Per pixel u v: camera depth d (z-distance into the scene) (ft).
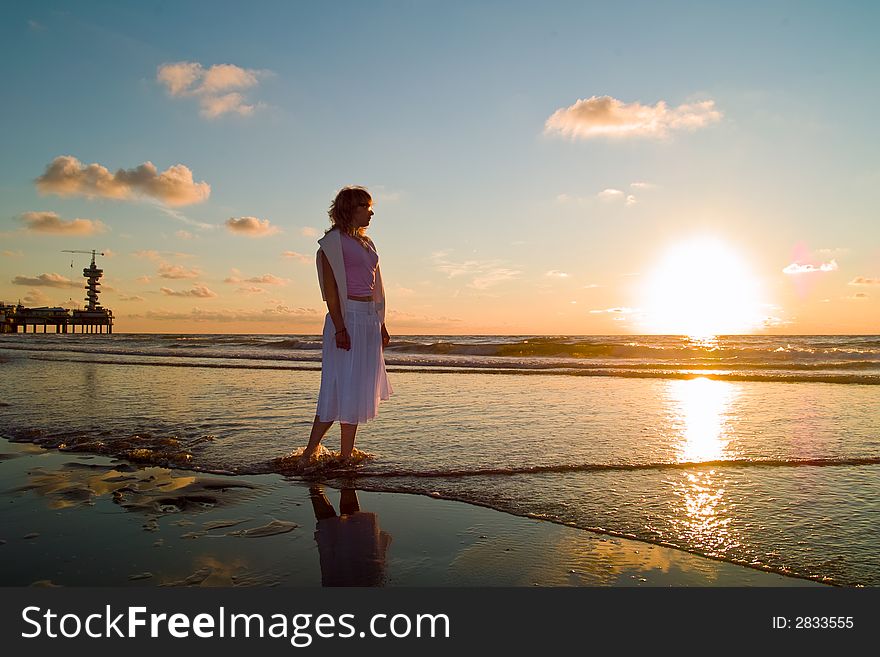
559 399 23.50
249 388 27.07
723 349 63.00
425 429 16.42
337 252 12.16
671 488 10.39
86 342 118.21
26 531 8.21
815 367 42.88
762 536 8.00
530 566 7.10
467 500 9.77
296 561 7.25
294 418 18.28
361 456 12.76
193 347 84.84
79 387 27.45
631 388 28.22
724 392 26.22
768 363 47.44
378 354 12.87
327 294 12.16
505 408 20.70
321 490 10.46
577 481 10.90
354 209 12.51
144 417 18.45
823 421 17.67
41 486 10.61
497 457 12.82
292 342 88.99
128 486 10.63
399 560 7.28
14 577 6.68
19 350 72.23
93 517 8.86
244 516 8.98
